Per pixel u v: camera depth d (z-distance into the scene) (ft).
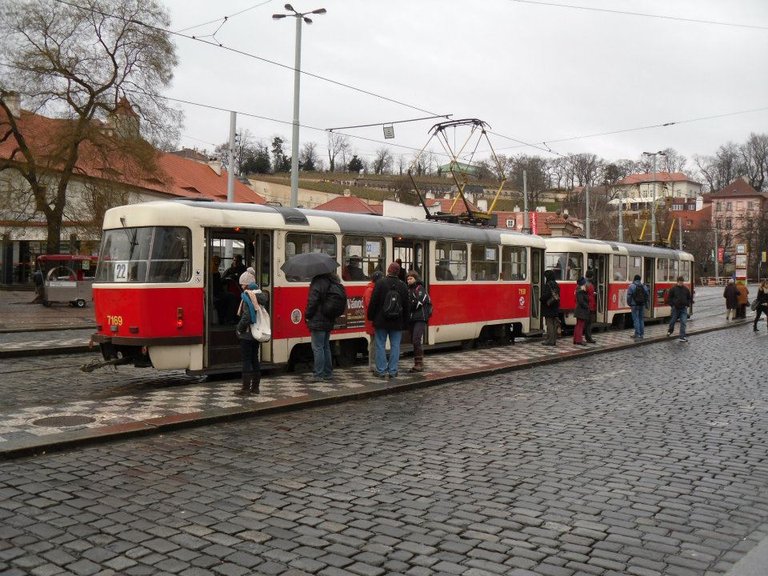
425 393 40.24
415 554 16.63
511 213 284.41
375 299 43.47
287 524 18.48
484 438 28.78
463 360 53.72
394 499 20.72
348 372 46.21
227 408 32.94
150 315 39.19
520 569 15.84
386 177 381.19
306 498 20.72
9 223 132.46
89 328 79.15
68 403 33.99
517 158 357.41
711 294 219.61
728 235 362.53
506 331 68.49
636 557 16.58
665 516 19.45
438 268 58.34
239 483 22.11
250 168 404.16
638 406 36.22
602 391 41.06
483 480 22.75
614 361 56.54
